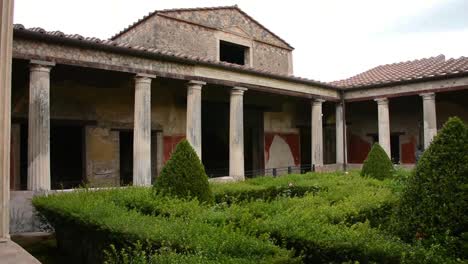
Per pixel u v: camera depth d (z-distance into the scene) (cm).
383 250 376
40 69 947
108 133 1376
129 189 802
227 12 1720
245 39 1788
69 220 637
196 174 718
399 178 1039
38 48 945
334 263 404
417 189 442
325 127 2139
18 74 1125
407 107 1939
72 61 1002
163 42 1502
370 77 1905
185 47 1567
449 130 450
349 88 1795
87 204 638
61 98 1271
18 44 915
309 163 2169
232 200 802
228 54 2030
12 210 904
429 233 412
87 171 1312
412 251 367
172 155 734
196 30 1608
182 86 1549
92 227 564
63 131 1452
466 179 418
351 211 579
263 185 985
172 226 467
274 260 357
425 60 1969
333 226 467
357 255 390
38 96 941
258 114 1884
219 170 1830
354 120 2117
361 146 2088
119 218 534
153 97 1501
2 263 420
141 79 1150
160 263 353
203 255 368
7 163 529
